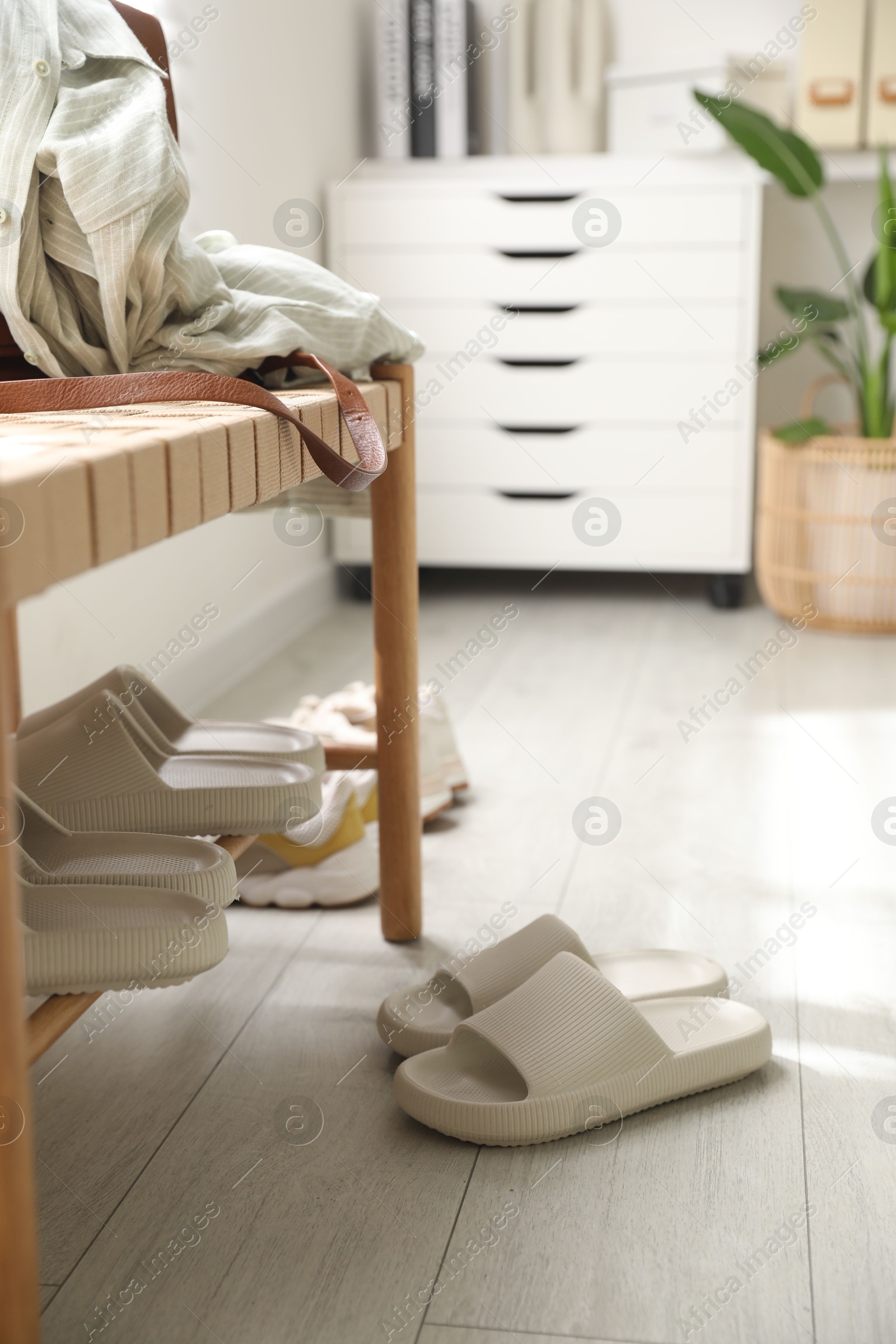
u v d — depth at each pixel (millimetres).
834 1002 1114
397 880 1241
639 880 1397
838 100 2633
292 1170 874
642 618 2686
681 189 2543
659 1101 935
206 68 2004
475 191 2605
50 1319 728
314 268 1116
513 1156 888
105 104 935
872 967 1184
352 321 1060
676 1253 784
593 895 1358
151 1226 813
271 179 2340
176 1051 1039
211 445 642
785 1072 999
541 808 1622
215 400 758
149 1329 721
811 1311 733
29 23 923
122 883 806
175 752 1088
